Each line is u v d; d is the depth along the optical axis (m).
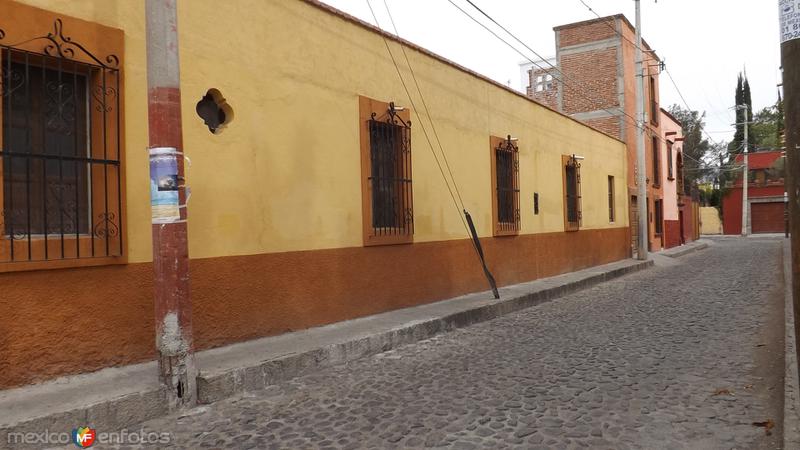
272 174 6.71
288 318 6.89
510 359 6.46
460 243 10.41
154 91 4.73
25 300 4.58
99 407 4.23
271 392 5.32
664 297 11.20
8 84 4.56
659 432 4.15
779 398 4.84
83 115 5.15
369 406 4.88
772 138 56.72
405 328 7.41
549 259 14.11
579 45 21.94
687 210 33.09
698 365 5.95
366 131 8.11
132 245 5.31
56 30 4.78
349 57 7.90
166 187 4.73
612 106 21.19
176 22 4.84
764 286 12.19
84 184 5.12
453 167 10.30
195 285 5.88
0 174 4.48
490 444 3.97
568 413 4.57
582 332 7.93
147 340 5.41
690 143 52.22
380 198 8.54
